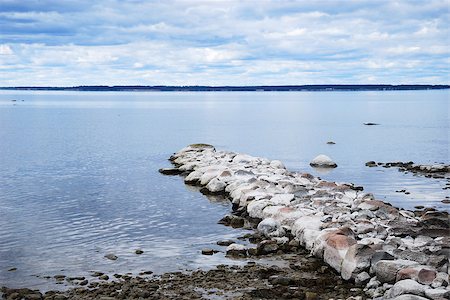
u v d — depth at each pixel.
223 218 25.28
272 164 40.06
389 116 121.00
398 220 22.89
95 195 31.30
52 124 97.19
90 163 45.66
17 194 31.41
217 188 31.89
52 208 27.72
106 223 24.75
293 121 107.56
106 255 19.88
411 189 33.81
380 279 16.30
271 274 17.81
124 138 70.12
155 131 82.50
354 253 17.23
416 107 172.25
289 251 20.28
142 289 16.41
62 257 19.80
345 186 29.47
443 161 47.88
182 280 17.28
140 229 23.75
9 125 93.94
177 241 21.89
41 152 53.47
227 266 18.66
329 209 24.30
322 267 18.20
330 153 54.38
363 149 57.62
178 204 29.02
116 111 156.12
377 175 39.75
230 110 165.62
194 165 40.81
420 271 15.52
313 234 20.33
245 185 30.25
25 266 18.83
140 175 39.22
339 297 15.88
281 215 23.48
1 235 22.62
